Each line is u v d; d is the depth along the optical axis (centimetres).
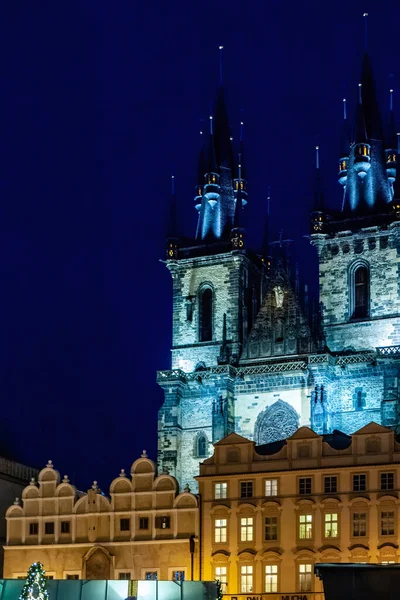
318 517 10862
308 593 10588
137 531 11375
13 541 11706
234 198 18212
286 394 15888
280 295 16500
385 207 16550
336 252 16600
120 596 9700
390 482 10744
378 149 17425
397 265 16200
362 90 17838
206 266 17275
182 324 17162
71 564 11438
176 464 16100
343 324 16262
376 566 8356
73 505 11638
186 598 9744
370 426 11000
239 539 11062
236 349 16538
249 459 11319
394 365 15312
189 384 16438
